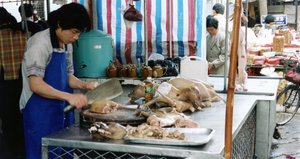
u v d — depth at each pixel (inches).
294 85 222.4
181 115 88.0
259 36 316.2
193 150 68.1
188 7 185.5
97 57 153.0
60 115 99.5
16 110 145.1
